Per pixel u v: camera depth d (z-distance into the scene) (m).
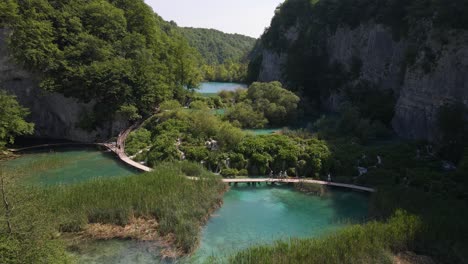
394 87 70.06
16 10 61.09
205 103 83.06
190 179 38.47
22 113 56.72
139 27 85.06
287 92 77.25
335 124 64.06
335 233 28.03
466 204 33.06
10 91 62.12
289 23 119.88
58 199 31.19
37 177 42.31
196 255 27.02
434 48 54.25
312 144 50.16
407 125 58.66
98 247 27.70
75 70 61.47
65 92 61.97
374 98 71.44
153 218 31.58
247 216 34.09
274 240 28.84
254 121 69.62
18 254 19.14
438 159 46.88
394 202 33.03
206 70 188.50
